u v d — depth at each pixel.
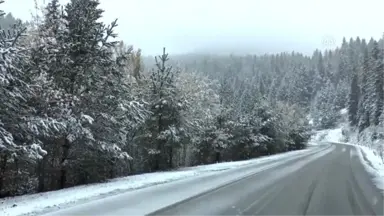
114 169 23.27
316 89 168.00
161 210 9.00
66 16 16.75
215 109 39.50
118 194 11.33
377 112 82.12
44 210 8.77
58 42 16.53
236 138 41.72
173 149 27.66
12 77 12.51
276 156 40.50
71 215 8.21
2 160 15.27
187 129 26.80
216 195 11.71
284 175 19.48
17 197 12.32
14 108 13.55
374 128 80.44
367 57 102.38
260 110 49.53
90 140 16.34
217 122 38.03
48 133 14.95
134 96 23.36
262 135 46.22
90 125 16.67
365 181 18.09
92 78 17.06
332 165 28.09
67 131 15.41
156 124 25.39
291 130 64.00
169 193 11.74
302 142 72.06
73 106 15.74
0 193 15.51
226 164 26.86
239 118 43.06
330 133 123.94
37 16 18.39
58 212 8.52
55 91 15.03
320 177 19.16
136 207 9.27
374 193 13.95
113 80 18.02
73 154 17.19
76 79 16.75
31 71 15.41
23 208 8.99
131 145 26.45
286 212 9.65
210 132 36.25
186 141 26.58
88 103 16.81
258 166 25.06
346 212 10.09
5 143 12.80
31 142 14.31
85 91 17.00
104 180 17.30
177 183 14.50
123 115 18.91
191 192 12.11
